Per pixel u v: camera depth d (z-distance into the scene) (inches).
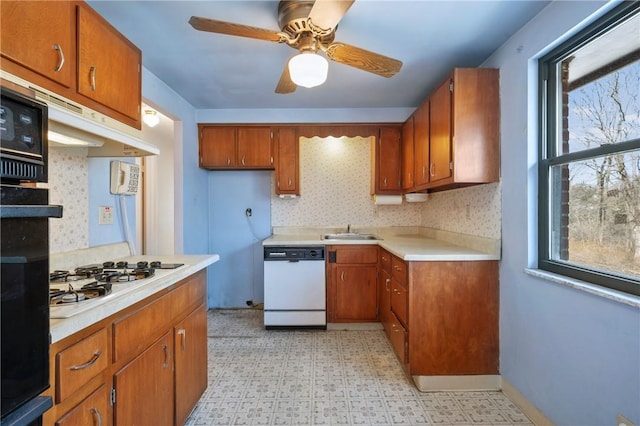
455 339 83.7
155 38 78.5
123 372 46.2
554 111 68.2
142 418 50.5
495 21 71.1
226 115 136.3
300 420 70.6
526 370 72.7
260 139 136.8
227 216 150.9
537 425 68.9
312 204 150.9
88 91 52.3
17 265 28.4
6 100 28.8
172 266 65.4
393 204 142.1
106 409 43.2
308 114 136.0
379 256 123.7
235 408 74.8
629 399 48.6
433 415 72.4
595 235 58.5
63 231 64.9
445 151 87.9
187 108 126.6
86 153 70.1
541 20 67.2
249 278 151.5
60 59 46.4
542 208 70.0
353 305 125.1
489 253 84.8
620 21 53.1
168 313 58.6
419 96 121.1
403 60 90.7
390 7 66.2
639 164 50.1
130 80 64.9
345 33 76.6
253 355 102.3
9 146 29.0
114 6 65.4
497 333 83.8
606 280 54.6
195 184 134.0
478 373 83.7
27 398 29.3
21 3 40.5
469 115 82.2
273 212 150.9
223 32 60.3
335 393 81.0
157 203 163.2
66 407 36.9
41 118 32.7
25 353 29.2
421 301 83.5
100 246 73.3
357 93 117.8
